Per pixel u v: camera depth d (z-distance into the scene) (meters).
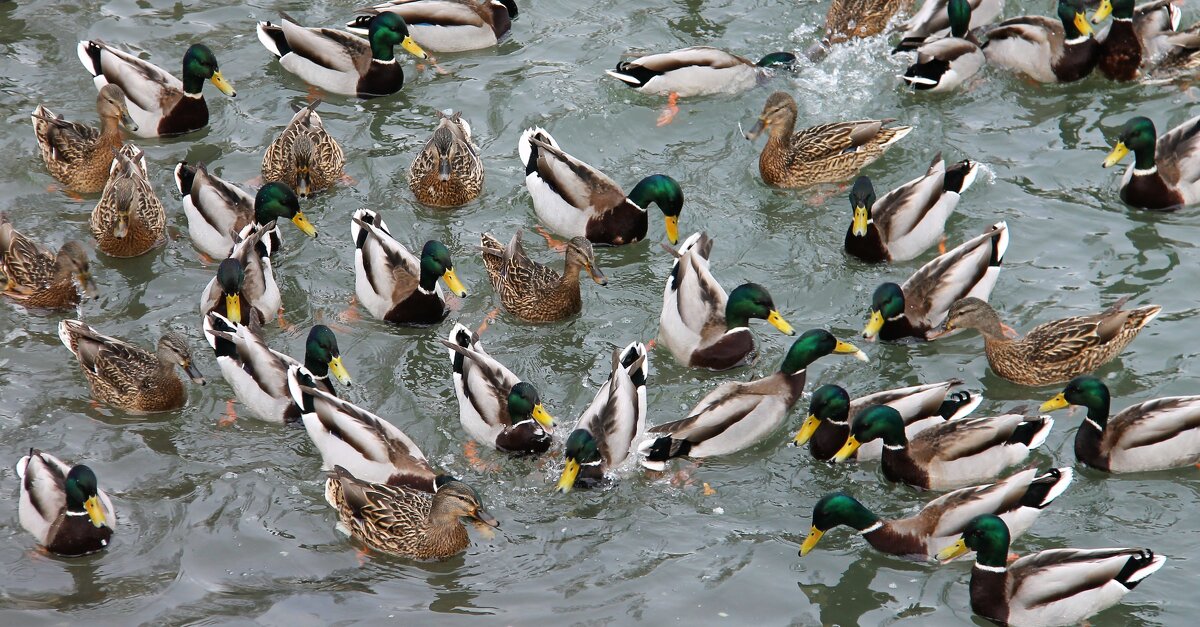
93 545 13.72
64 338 15.98
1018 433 14.45
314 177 19.11
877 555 13.77
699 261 16.66
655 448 14.64
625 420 14.56
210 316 15.88
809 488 14.66
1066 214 18.62
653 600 13.18
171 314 17.19
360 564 13.73
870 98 20.97
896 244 17.77
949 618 13.01
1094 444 14.55
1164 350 16.22
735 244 18.45
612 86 21.53
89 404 15.81
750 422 15.01
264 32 21.84
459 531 13.71
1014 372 15.97
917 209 17.70
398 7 22.38
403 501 13.79
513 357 16.59
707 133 20.58
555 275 17.12
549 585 13.41
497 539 13.99
